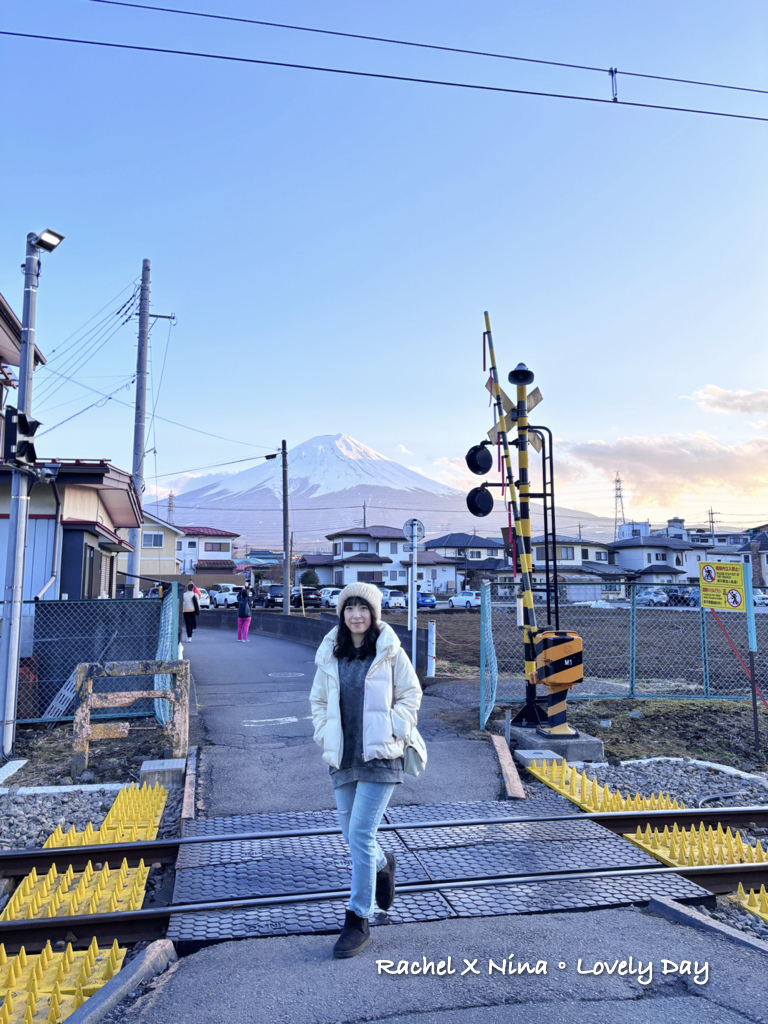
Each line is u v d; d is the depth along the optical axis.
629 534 93.81
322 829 5.61
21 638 10.81
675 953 3.68
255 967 3.53
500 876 4.83
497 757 7.77
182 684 7.73
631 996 3.23
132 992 3.35
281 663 17.52
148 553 62.09
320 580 83.88
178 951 3.90
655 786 7.54
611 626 31.28
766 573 67.12
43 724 9.90
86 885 4.78
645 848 5.45
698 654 19.56
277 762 7.62
